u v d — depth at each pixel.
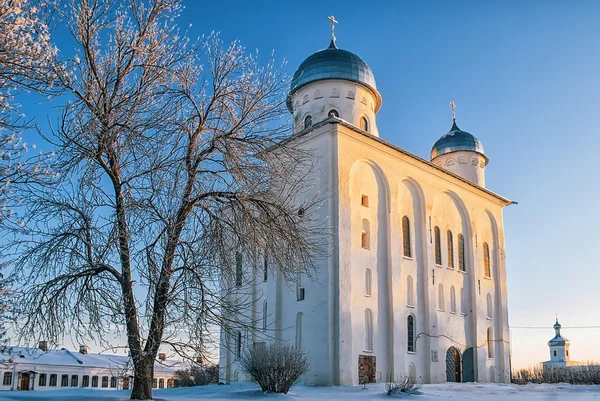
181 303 14.52
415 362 32.31
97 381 51.66
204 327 14.61
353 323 28.88
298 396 22.00
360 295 29.73
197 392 24.14
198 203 16.28
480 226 41.31
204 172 16.41
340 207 29.34
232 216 16.59
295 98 38.41
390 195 33.00
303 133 18.98
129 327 14.70
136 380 15.12
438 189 37.41
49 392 22.22
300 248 16.78
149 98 15.83
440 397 23.20
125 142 15.12
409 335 32.69
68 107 14.55
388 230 32.44
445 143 47.75
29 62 11.81
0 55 11.50
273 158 17.33
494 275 41.91
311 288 28.78
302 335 28.67
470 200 40.56
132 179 15.09
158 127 15.60
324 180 29.72
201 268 15.16
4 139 11.41
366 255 30.80
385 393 23.48
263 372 22.34
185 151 16.16
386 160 33.47
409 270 33.56
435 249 36.56
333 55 37.88
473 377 37.12
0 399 17.55
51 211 14.59
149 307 14.34
